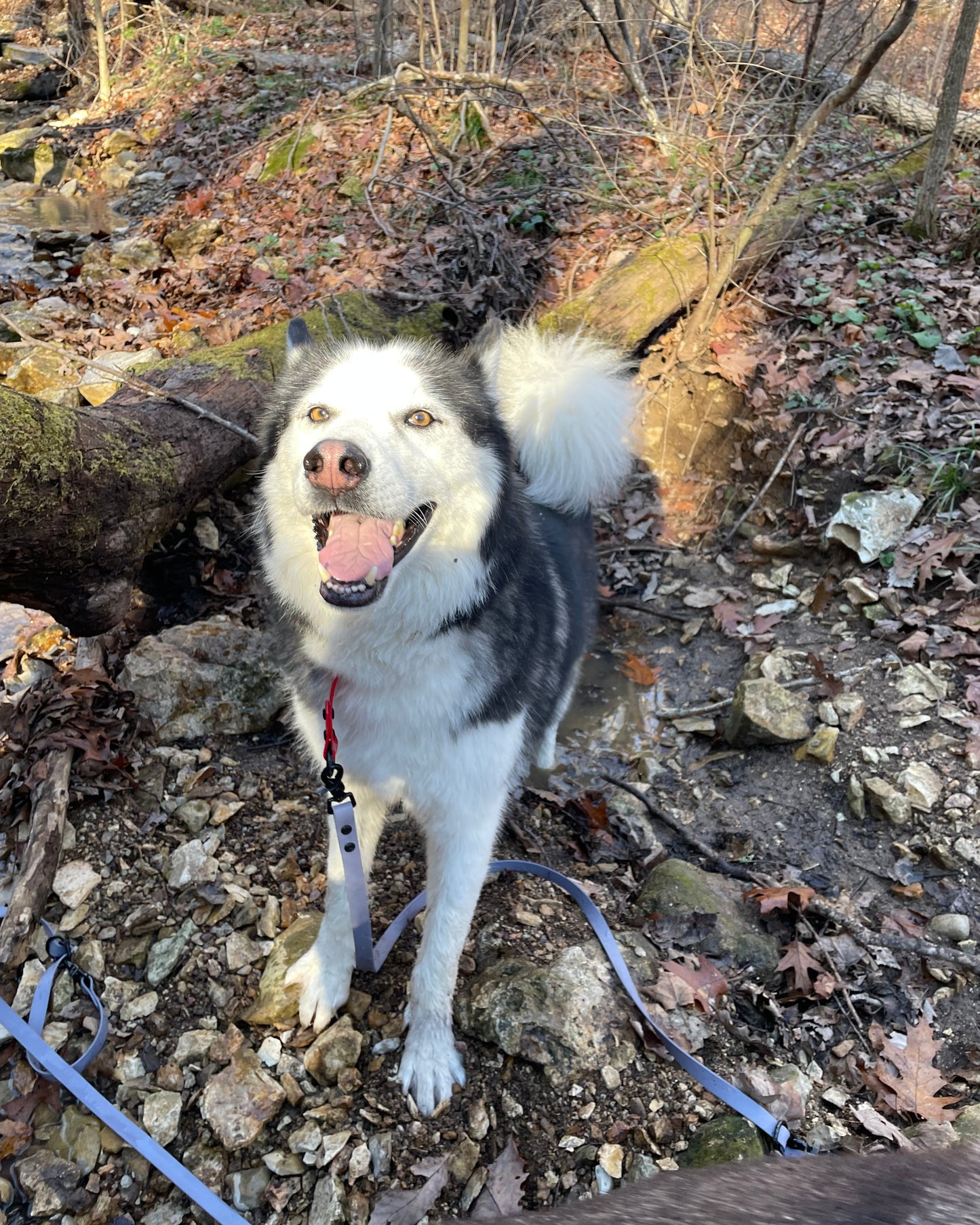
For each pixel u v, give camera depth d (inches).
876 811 47.3
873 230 85.7
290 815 46.9
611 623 64.4
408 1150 34.8
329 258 88.3
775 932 43.2
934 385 66.7
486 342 38.6
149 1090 36.3
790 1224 10.1
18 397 39.4
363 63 149.9
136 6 212.2
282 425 36.5
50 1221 33.4
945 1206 9.8
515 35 135.0
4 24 245.3
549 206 93.5
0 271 105.3
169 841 44.8
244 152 127.8
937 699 51.1
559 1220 11.5
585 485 50.1
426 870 45.4
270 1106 35.6
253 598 58.2
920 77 140.3
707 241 76.5
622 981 39.3
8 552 39.2
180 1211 33.7
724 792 51.3
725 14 115.9
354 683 35.2
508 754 36.9
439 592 33.8
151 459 49.3
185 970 39.9
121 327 83.1
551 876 44.6
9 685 51.0
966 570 56.1
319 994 38.2
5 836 44.0
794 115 97.5
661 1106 35.8
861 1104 36.2
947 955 40.2
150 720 48.8
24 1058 37.0
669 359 74.9
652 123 97.3
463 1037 38.0
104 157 154.1
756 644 59.1
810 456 66.2
